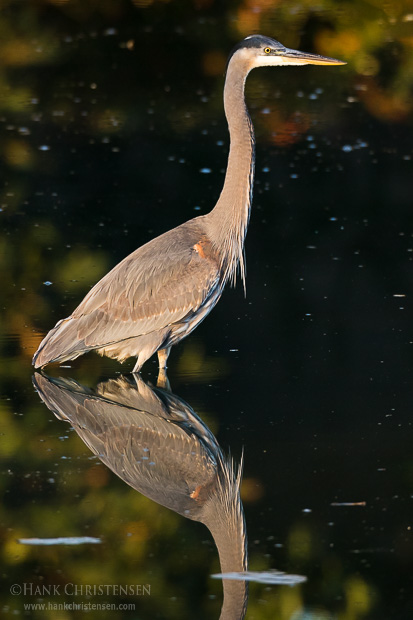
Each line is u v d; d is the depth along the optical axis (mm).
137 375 11602
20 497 8609
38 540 8047
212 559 7758
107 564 7738
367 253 15648
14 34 27594
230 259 12047
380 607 7164
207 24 27844
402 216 17391
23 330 12664
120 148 21000
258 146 21047
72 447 9586
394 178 19219
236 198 11875
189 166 20000
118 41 27516
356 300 13758
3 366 11742
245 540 7910
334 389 10828
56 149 20953
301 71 26312
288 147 21031
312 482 8680
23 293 13977
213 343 12508
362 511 8203
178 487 8812
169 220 17234
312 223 17125
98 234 16516
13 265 15070
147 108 23812
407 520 8102
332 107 23562
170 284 11484
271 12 27641
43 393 10953
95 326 11617
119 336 11586
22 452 9484
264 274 14875
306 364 11641
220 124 22578
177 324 11641
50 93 24672
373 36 26719
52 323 12867
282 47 11969
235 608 7152
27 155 20547
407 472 8852
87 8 28375
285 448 9328
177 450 9523
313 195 18438
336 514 8172
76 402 10688
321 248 15922
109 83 25500
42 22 28109
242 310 13609
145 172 19750
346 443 9406
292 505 8352
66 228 16844
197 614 7230
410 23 27094
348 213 17547
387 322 12891
